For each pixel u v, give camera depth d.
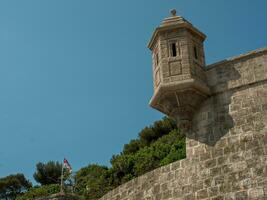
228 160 15.54
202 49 17.94
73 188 42.19
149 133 52.56
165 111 17.48
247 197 14.52
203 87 16.67
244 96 16.22
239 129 15.81
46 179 58.16
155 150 40.06
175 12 18.05
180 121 17.08
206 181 15.77
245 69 16.53
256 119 15.60
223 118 16.36
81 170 47.91
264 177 14.48
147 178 18.69
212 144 16.22
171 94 16.61
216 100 16.78
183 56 16.91
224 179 15.32
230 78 16.73
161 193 17.42
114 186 37.19
